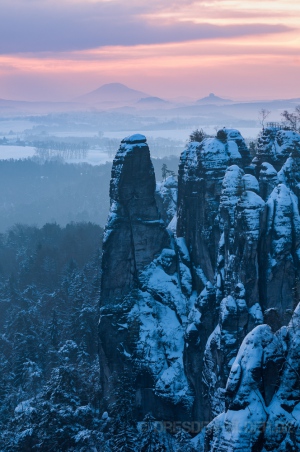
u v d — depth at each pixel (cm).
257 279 7481
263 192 8350
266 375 5469
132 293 8894
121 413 7719
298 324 5603
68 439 7875
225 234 7875
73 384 8844
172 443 7819
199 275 8731
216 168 8606
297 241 7569
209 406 7612
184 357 8238
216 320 7912
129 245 8950
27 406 8788
